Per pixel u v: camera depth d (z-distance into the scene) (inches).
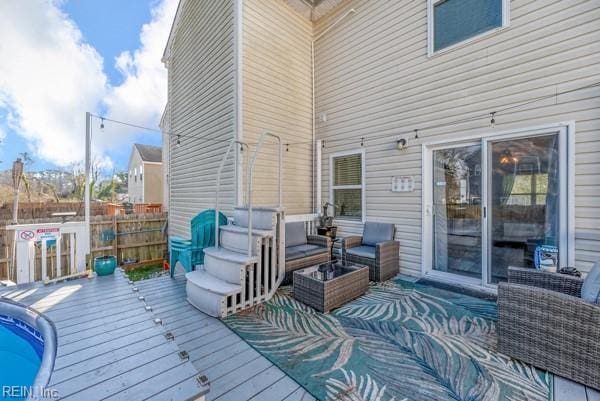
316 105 237.0
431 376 77.5
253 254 132.8
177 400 58.1
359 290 137.5
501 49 140.5
